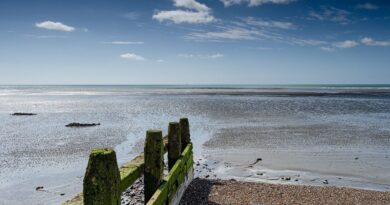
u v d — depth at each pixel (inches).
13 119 1333.7
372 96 2869.1
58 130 990.4
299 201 345.7
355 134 856.3
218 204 319.6
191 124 1064.2
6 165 558.9
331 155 613.0
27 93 4633.4
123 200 340.5
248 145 709.9
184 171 323.3
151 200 198.1
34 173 504.7
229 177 467.8
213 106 1820.9
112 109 1756.9
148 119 1256.8
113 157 130.8
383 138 796.6
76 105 2122.3
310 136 824.3
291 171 504.4
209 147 690.8
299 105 1868.8
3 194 408.5
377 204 346.0
